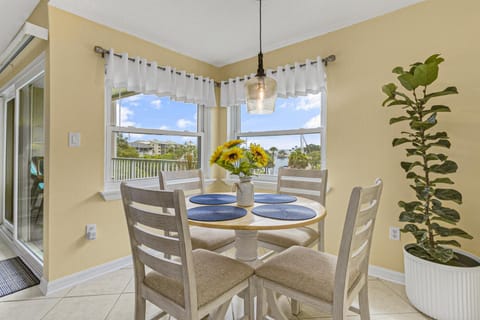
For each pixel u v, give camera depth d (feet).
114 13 7.02
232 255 8.55
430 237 5.56
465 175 5.89
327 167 8.05
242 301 6.12
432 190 5.38
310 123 8.71
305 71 8.17
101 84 7.30
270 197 6.19
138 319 4.12
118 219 7.72
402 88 6.68
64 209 6.58
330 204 7.98
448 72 6.10
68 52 6.62
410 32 6.61
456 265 5.19
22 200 8.75
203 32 8.14
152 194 3.46
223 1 6.55
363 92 7.35
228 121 10.84
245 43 8.93
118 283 6.81
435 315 5.26
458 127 5.96
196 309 3.46
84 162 6.96
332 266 4.16
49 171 6.33
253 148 5.33
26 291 6.34
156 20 7.42
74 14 6.74
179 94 9.03
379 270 7.10
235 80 9.96
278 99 9.55
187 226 3.31
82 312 5.57
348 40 7.61
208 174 10.84
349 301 3.81
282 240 5.77
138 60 7.73
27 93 8.34
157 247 3.61
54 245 6.40
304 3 6.63
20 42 6.63
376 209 4.26
